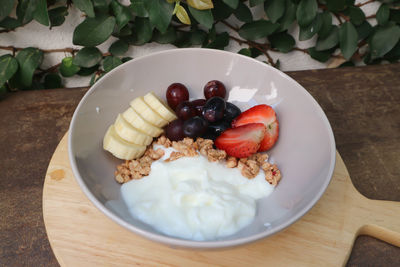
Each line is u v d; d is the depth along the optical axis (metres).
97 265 0.29
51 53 0.46
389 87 0.44
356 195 0.33
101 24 0.41
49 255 0.31
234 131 0.34
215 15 0.43
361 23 0.47
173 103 0.37
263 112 0.34
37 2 0.38
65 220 0.31
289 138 0.34
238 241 0.25
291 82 0.35
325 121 0.31
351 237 0.30
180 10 0.39
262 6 0.44
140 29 0.43
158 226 0.29
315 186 0.29
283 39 0.47
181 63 0.37
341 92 0.43
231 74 0.37
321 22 0.45
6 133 0.39
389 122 0.40
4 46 0.44
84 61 0.45
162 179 0.32
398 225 0.31
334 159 0.29
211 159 0.33
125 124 0.34
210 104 0.34
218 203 0.30
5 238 0.32
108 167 0.33
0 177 0.35
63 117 0.40
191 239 0.29
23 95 0.42
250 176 0.32
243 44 0.48
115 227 0.30
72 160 0.29
